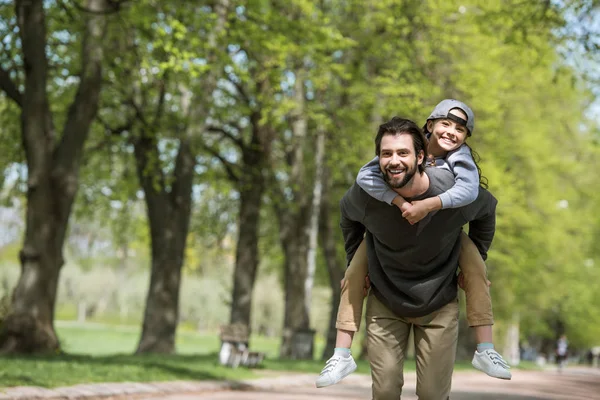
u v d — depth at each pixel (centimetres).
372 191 489
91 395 1276
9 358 1922
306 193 3466
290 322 3450
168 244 2930
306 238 3484
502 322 5288
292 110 3081
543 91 3828
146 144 2944
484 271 540
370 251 530
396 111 3036
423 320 526
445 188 493
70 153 2262
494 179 3488
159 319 2914
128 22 2338
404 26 3028
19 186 3050
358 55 3194
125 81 2677
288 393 1655
